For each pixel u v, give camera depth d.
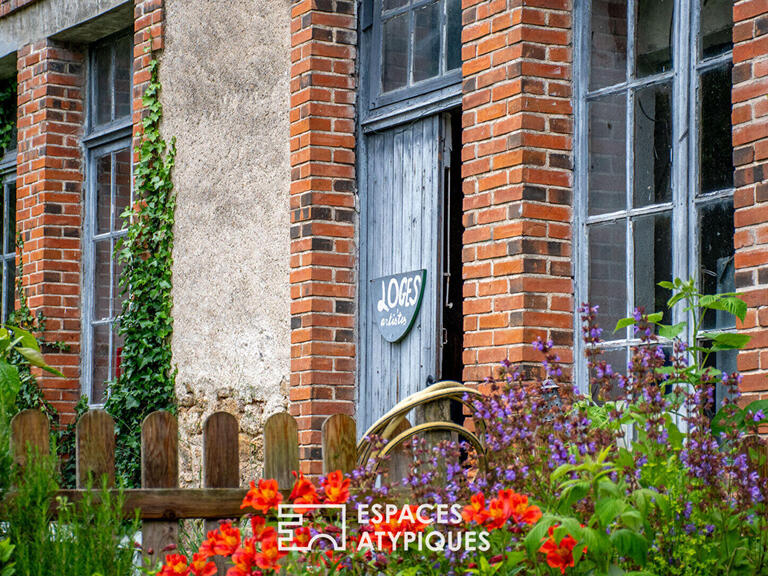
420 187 7.52
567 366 6.28
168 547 4.11
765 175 5.11
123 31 10.59
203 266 8.92
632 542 3.63
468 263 6.60
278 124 8.22
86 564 4.06
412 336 7.50
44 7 10.87
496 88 6.48
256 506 3.85
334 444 4.76
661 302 5.93
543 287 6.27
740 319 4.87
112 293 10.55
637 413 4.34
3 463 4.17
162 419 4.58
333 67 7.95
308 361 7.77
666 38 6.00
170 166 9.30
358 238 7.96
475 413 4.55
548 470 4.12
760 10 5.17
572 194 6.40
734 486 4.14
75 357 10.73
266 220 8.29
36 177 10.84
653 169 6.02
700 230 5.75
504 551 3.80
